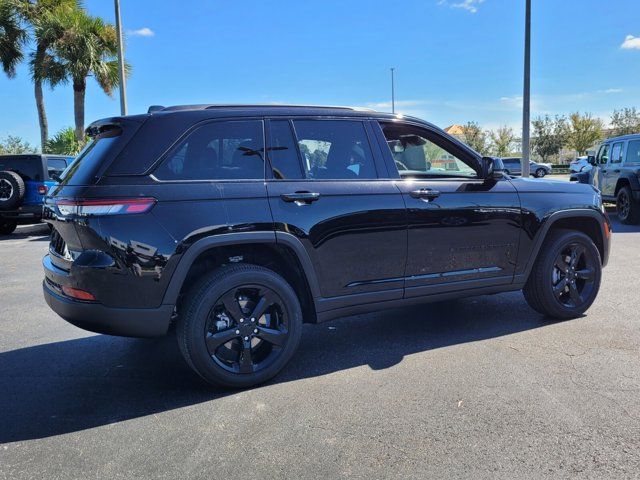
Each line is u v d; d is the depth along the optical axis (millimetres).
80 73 19219
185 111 3529
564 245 4734
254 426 3033
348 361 4016
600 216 4957
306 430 2973
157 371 3916
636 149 12406
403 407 3221
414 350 4203
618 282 6289
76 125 20250
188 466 2639
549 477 2490
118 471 2604
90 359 4184
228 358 3527
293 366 3947
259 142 3662
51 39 19219
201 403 3355
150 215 3221
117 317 3223
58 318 5371
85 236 3199
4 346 4516
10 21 20766
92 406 3338
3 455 2766
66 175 3629
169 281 3258
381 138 4102
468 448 2746
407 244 4027
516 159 37875
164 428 3033
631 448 2719
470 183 4348
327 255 3732
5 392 3566
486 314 5141
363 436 2891
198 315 3350
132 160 3283
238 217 3412
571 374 3635
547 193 4699
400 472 2555
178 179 3363
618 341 4270
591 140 51938
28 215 12297
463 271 4316
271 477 2533
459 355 4059
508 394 3354
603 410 3117
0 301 6090
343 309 3887
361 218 3816
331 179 3826
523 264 4594
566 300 4926
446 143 4422
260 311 3559
